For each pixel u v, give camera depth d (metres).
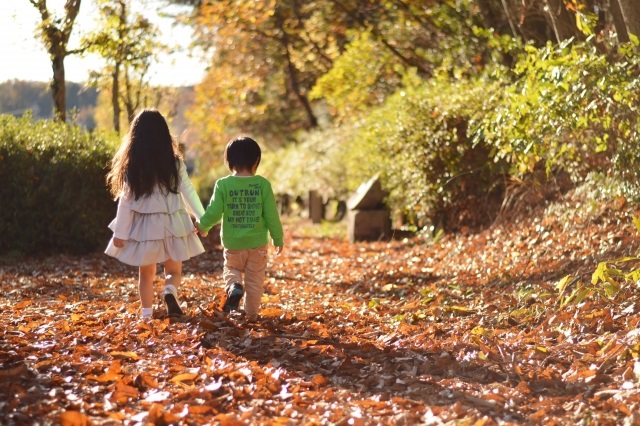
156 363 4.97
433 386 4.67
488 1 14.26
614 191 8.55
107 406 4.12
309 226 19.41
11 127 11.86
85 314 6.75
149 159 6.23
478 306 7.18
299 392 4.52
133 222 6.25
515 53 11.28
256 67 29.06
